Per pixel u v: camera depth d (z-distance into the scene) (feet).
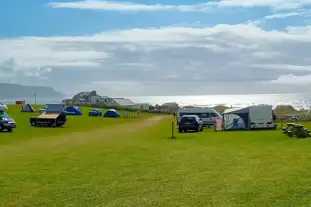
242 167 60.64
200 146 93.81
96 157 75.82
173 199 42.73
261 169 58.08
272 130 151.33
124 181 52.34
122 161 69.92
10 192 47.32
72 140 118.52
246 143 98.37
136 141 112.06
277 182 48.55
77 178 54.90
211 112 195.93
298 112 236.22
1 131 154.81
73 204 41.68
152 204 41.06
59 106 286.05
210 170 59.00
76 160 72.23
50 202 42.68
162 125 211.82
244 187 46.83
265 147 86.94
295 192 43.29
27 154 82.79
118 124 221.46
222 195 43.60
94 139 122.01
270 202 40.04
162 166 63.62
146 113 418.92
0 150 91.30
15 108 347.15
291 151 77.56
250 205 39.40
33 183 52.08
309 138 107.34
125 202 42.01
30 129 170.60
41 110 293.64
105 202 42.16
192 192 45.47
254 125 157.79
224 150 83.76
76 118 272.10
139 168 62.08
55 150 90.07
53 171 60.70
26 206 41.47
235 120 160.04
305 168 57.26
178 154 78.48
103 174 57.57
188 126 152.15
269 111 158.71
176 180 52.24
